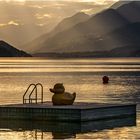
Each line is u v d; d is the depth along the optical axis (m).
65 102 53.56
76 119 49.72
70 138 42.19
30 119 51.72
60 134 44.16
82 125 48.62
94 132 45.12
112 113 52.50
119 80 140.38
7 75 175.12
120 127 47.69
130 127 47.78
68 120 50.03
